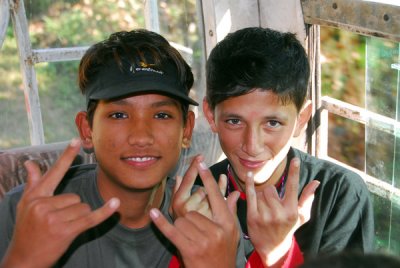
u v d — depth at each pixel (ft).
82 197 3.50
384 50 5.04
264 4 6.13
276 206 3.27
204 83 6.63
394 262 1.74
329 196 4.45
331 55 7.27
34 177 2.84
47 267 2.76
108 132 3.19
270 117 3.93
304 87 4.14
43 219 2.68
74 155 2.83
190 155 5.80
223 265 2.89
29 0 5.91
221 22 6.18
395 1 4.73
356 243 4.44
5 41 5.92
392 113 5.11
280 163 4.34
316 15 5.41
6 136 6.31
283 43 4.05
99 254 3.40
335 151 7.82
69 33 6.22
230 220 3.00
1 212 3.46
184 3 6.35
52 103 6.31
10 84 6.12
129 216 3.40
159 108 3.22
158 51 3.36
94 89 3.30
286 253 3.38
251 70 3.84
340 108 5.63
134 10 6.41
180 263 3.31
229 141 4.07
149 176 3.22
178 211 3.15
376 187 5.45
